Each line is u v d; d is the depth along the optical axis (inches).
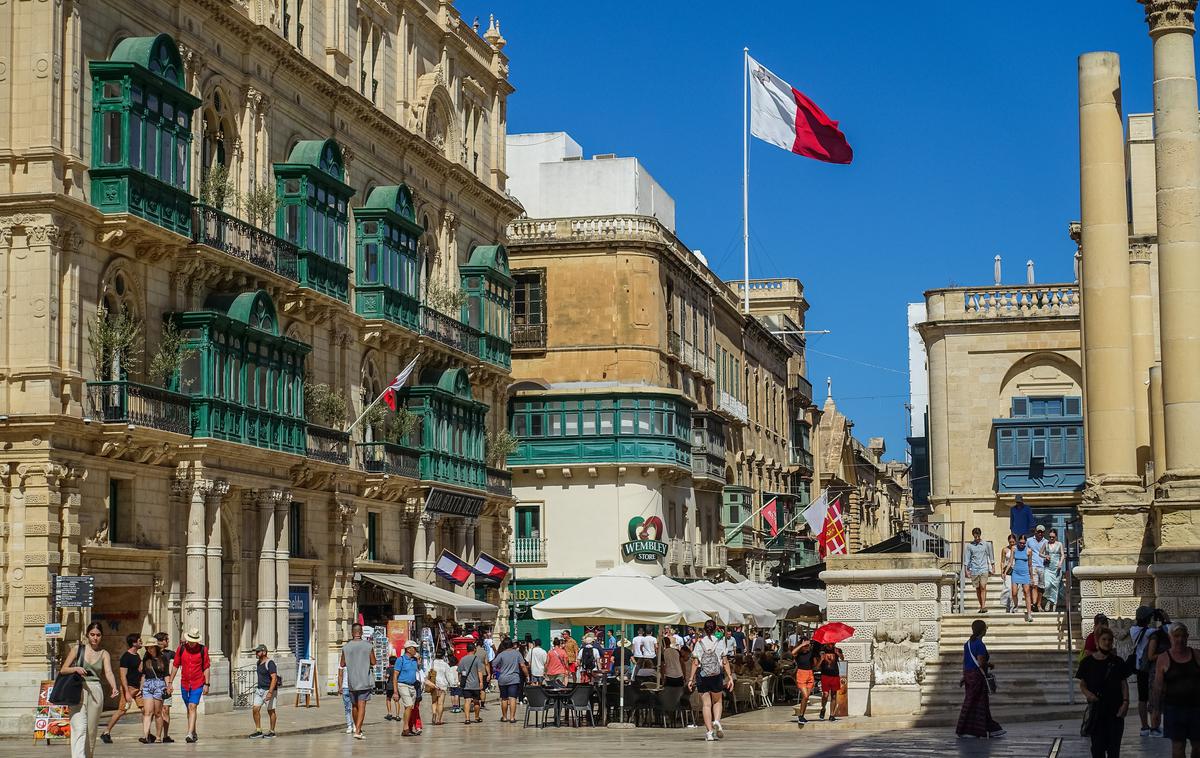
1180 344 1261.1
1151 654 933.2
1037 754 954.1
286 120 1855.3
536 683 1568.7
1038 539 1598.2
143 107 1492.4
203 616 1562.5
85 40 1450.5
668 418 2763.3
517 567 2733.8
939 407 2416.3
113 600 1491.1
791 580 2353.6
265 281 1723.7
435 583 2197.3
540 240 2790.4
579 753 1067.9
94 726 914.1
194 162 1626.5
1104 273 1352.1
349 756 1071.6
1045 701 1315.2
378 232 2037.4
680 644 1733.5
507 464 2731.3
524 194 3112.7
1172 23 1278.3
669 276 2923.2
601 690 1487.5
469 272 2442.2
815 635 1328.7
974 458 2396.7
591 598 1440.7
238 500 1662.2
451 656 1911.9
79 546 1400.1
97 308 1450.5
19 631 1355.8
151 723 1243.8
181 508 1560.0
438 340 2226.9
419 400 2188.7
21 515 1362.0
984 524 2384.4
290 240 1824.6
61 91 1412.4
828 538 2488.9
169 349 1531.7
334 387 1951.3
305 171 1831.9
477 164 2517.2
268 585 1702.8
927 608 1364.4
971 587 1777.8
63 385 1387.8
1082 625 1328.7
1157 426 1603.1
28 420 1353.3
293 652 1819.6
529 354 2792.8
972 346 2413.9
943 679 1353.3
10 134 1395.2
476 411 2386.8
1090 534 1337.4
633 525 2721.5
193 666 1251.8
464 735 1326.3
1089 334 1357.0
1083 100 1369.3
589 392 2728.8
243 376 1652.3
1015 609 1535.4
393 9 2181.3
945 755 957.8
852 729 1262.3
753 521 3513.8
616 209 3083.2
